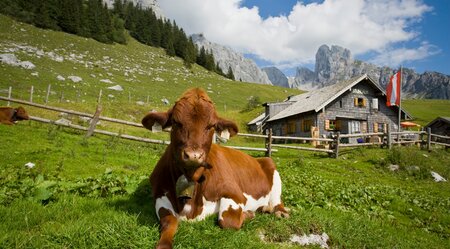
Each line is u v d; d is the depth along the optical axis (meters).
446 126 44.50
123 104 31.56
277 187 6.71
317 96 37.78
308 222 5.93
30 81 42.94
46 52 66.06
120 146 14.80
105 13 111.50
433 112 94.06
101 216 5.21
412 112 92.62
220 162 5.41
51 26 90.94
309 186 11.39
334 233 5.94
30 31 80.06
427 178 18.80
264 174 6.61
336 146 21.64
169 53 119.94
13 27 77.75
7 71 44.75
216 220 5.06
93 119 16.36
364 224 7.18
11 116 3.37
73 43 84.88
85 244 3.99
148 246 4.11
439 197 14.11
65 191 6.49
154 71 84.38
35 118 16.09
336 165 19.05
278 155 20.75
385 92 36.62
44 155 10.77
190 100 4.26
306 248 5.34
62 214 5.23
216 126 4.65
